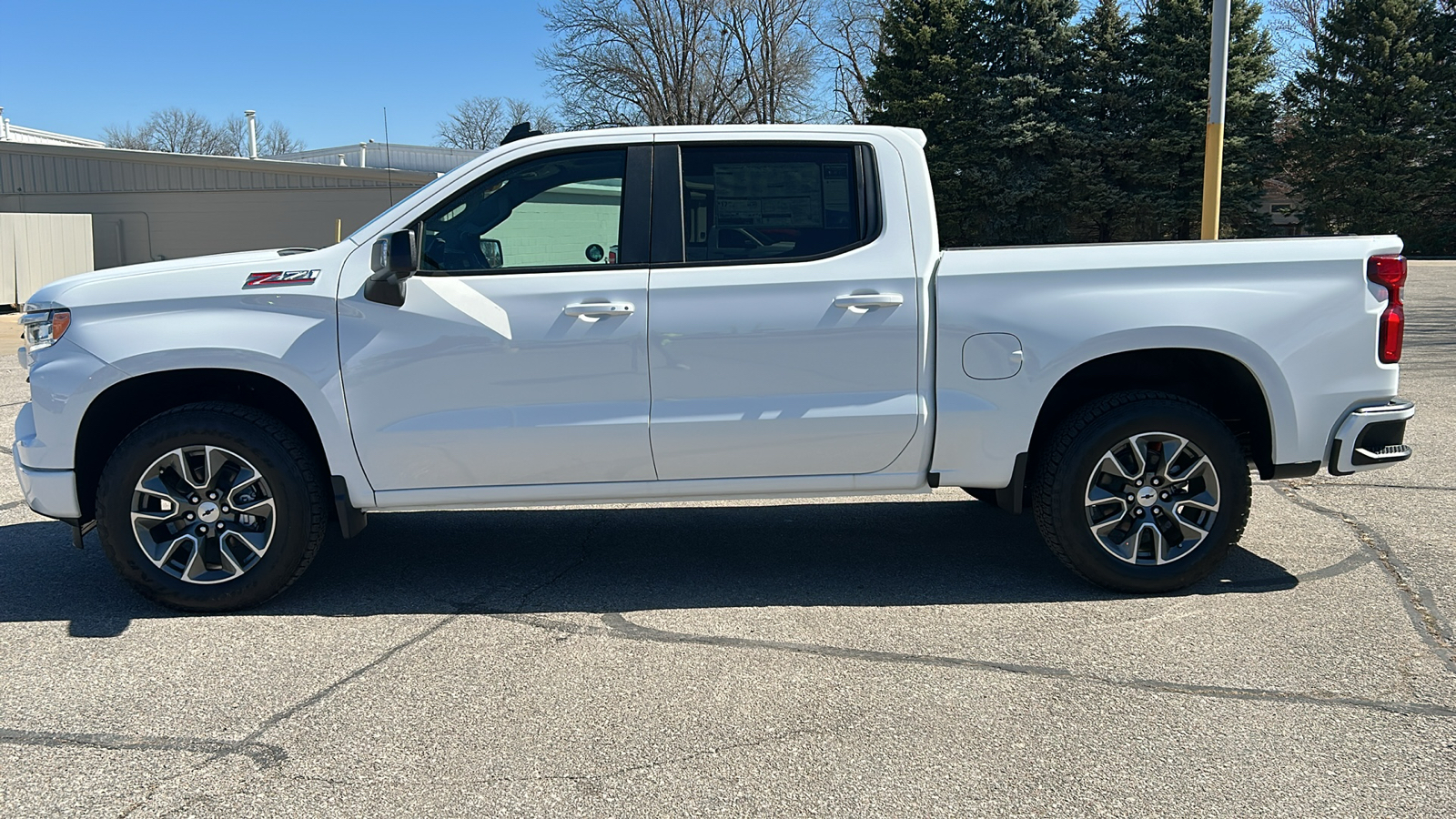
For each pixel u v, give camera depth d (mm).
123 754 3145
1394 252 4332
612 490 4348
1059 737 3193
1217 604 4316
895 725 3285
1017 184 34438
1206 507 4355
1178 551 4422
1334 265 4270
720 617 4266
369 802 2875
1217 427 4277
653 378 4223
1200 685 3545
